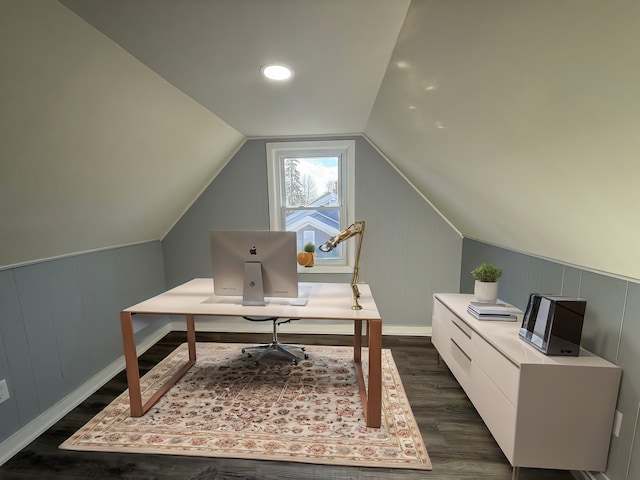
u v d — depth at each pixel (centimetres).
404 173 308
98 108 155
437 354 284
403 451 171
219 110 227
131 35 128
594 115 80
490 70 97
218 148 291
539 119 97
